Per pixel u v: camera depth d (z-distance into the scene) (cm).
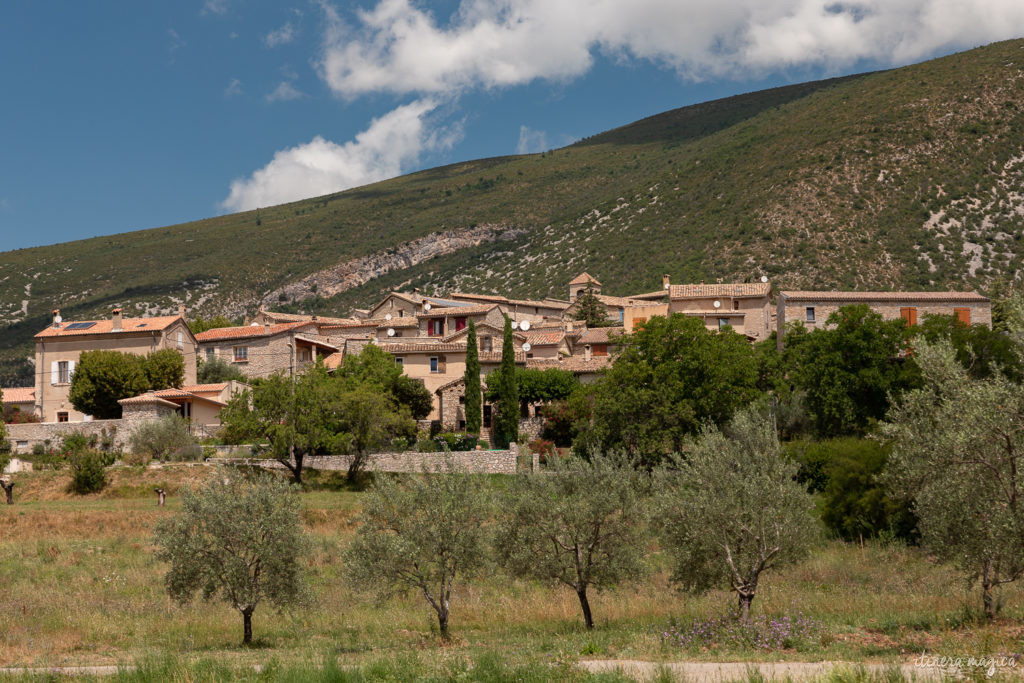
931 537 2575
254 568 2980
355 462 6506
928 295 8756
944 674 1880
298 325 9238
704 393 6325
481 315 9638
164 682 2177
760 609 3089
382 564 2941
